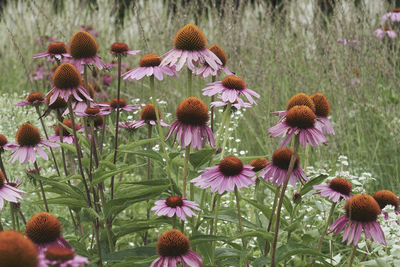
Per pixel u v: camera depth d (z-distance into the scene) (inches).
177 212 82.3
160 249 77.6
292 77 221.5
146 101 202.4
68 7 272.4
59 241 70.5
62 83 92.9
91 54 104.7
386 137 205.8
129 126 120.1
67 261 52.0
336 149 191.6
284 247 86.7
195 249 96.1
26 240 47.8
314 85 221.8
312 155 200.1
